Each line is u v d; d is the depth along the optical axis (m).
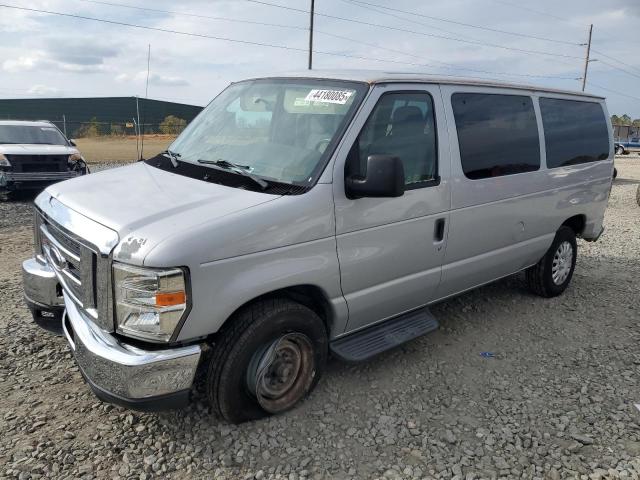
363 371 4.16
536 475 3.10
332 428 3.43
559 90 5.53
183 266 2.77
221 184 3.42
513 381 4.14
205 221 2.94
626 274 7.01
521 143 4.89
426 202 3.96
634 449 3.36
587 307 5.74
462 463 3.17
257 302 3.25
